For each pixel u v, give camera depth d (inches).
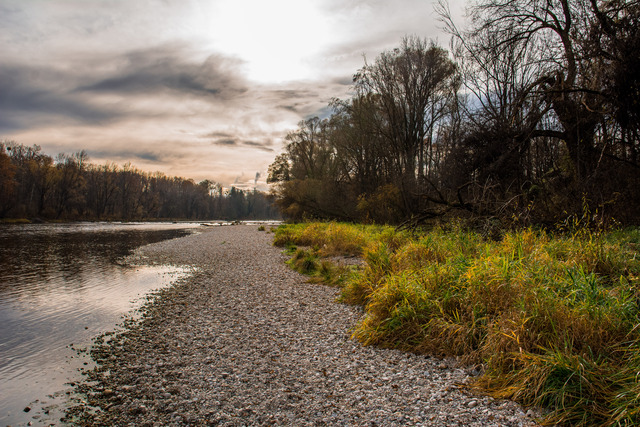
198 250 749.9
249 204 5674.2
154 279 438.0
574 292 163.6
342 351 190.9
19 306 315.6
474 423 121.0
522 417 122.7
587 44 411.8
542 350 145.6
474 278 199.3
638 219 388.8
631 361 129.8
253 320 253.6
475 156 571.2
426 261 278.7
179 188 4808.1
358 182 1491.1
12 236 1180.5
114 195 3366.1
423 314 199.9
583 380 124.8
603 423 113.3
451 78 1034.1
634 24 384.8
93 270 512.1
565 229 374.0
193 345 211.3
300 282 376.2
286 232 923.4
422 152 1115.3
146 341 223.3
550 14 512.7
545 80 483.2
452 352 174.6
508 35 578.2
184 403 143.6
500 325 162.9
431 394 141.6
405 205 1071.6
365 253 327.9
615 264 212.7
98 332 245.0
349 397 142.3
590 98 436.5
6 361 197.6
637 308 158.4
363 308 264.5
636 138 412.2
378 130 1213.1
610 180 405.4
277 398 143.8
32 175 2576.3
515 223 395.2
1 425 135.0
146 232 1499.8
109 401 150.0
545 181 484.1
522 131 511.8
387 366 169.6
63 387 165.6
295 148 2076.8
